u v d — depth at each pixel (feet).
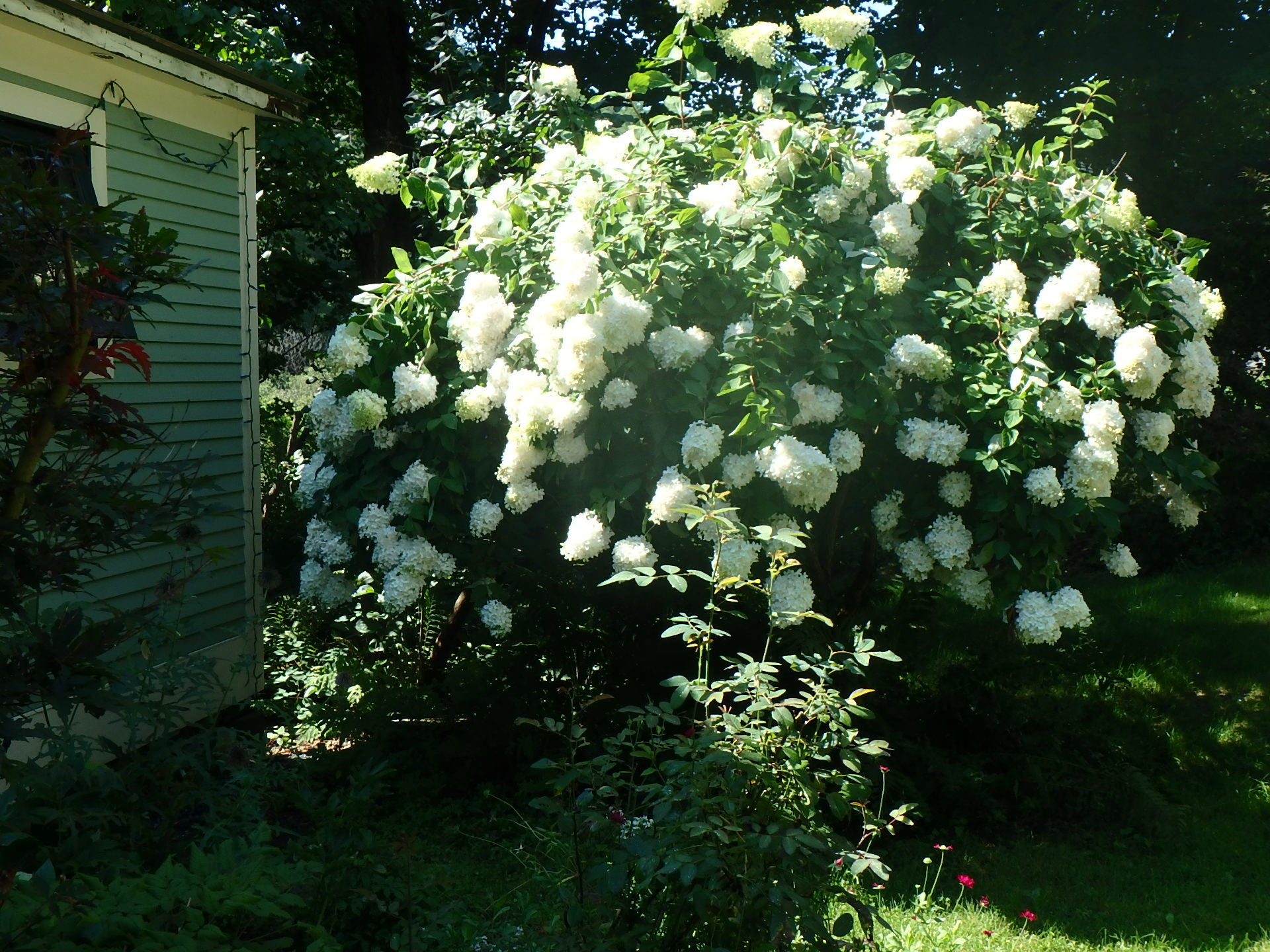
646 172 14.66
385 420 15.23
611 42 40.75
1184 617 24.59
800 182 14.96
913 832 15.05
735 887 8.30
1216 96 35.24
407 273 15.56
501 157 22.59
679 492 12.64
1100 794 15.52
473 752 15.89
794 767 9.03
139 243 7.48
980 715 16.61
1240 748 18.17
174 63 16.43
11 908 6.31
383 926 9.21
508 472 13.82
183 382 17.71
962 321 14.05
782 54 16.08
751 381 12.79
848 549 18.48
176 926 7.14
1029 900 13.00
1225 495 30.48
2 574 6.79
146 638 10.89
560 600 16.20
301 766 13.75
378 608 20.54
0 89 14.11
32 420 7.22
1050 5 36.60
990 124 15.47
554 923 9.07
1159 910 12.84
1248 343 31.04
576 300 13.12
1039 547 13.51
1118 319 13.96
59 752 9.13
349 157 30.89
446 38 28.76
